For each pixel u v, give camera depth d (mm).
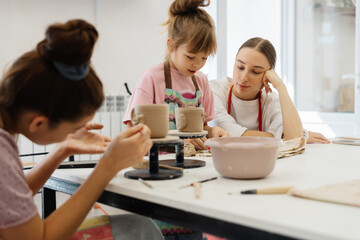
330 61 3631
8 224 703
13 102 753
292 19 3936
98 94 831
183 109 1142
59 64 748
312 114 3777
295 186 863
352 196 734
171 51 1621
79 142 1057
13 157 748
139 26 3699
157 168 995
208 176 985
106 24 3459
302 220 609
